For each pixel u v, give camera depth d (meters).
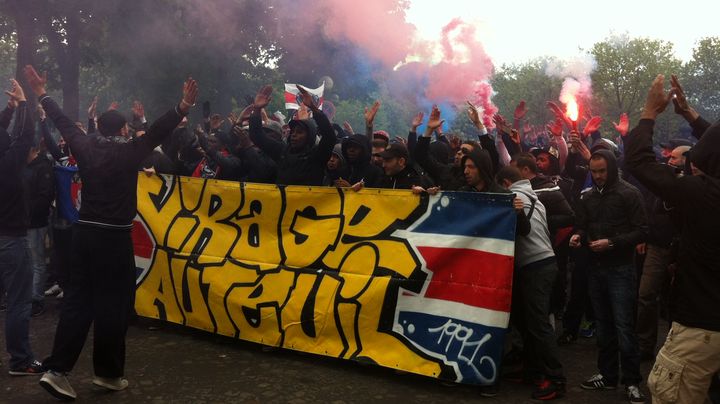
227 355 4.39
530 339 3.91
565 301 5.85
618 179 3.91
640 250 4.67
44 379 3.41
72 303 3.56
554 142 6.29
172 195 5.10
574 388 3.99
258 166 5.36
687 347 2.31
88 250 3.54
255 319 4.52
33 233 5.29
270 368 4.14
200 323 4.77
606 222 3.86
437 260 3.91
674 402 2.36
